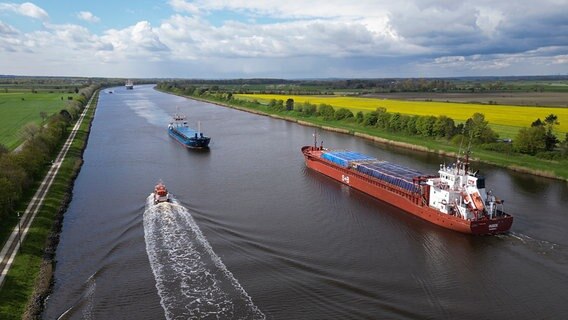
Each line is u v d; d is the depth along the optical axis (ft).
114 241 199.72
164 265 176.14
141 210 239.91
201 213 235.40
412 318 141.90
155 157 385.29
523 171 321.93
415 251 192.65
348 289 159.02
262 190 283.59
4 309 141.79
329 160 328.70
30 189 265.13
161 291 157.48
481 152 376.07
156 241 198.39
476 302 152.15
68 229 214.90
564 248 193.57
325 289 158.81
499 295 156.66
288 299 152.25
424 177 251.60
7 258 175.22
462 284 164.25
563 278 168.04
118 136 502.38
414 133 468.75
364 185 280.51
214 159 378.32
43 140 364.17
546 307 148.97
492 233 208.13
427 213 226.99
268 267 174.81
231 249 190.90
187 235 204.85
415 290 159.43
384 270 174.40
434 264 180.04
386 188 261.24
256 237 204.54
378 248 195.42
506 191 274.77
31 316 140.15
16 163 262.88
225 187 288.51
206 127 574.56
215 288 159.12
